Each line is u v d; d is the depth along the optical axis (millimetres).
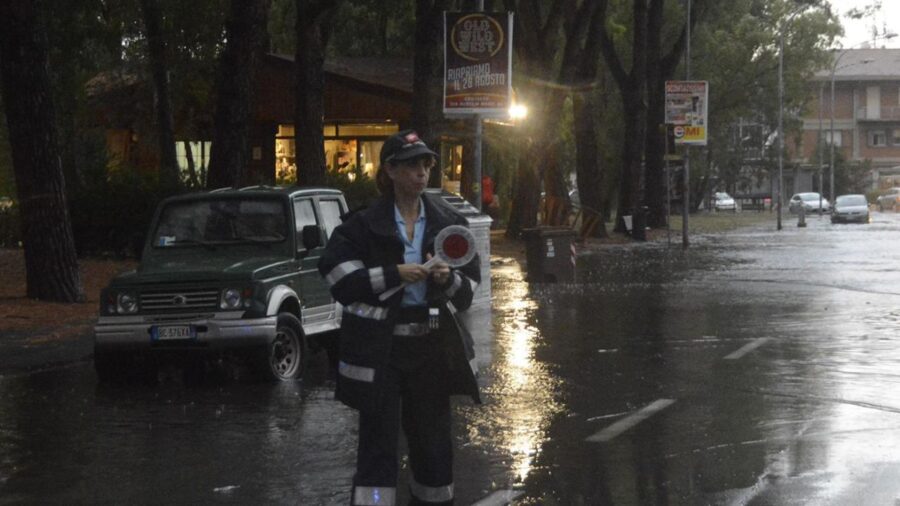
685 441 13430
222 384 18219
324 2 38625
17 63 27109
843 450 12836
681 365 19406
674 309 28812
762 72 93750
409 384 8789
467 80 34125
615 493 11102
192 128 53938
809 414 15000
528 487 11359
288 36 64938
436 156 8898
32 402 16812
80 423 15133
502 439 13625
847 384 17344
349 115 56375
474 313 28188
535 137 55688
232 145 32875
